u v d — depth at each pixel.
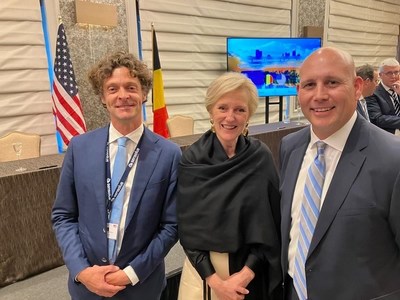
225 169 1.26
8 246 1.95
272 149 3.61
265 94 5.69
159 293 1.37
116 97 1.24
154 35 4.26
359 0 7.65
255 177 1.27
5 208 1.92
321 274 1.00
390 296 0.97
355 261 0.95
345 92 1.00
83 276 1.20
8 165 2.19
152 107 4.50
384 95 3.44
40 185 2.05
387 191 0.92
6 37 3.70
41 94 4.03
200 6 5.26
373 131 1.02
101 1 4.18
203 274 1.23
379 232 0.94
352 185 0.97
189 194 1.27
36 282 2.00
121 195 1.26
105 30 4.29
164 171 1.30
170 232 1.31
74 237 1.29
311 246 1.02
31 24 3.84
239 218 1.22
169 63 5.08
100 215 1.24
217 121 1.26
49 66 4.07
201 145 1.33
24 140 3.18
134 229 1.24
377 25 8.32
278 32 6.39
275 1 6.20
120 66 1.26
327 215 0.99
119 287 1.19
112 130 1.33
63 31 3.64
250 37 5.58
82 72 4.16
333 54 1.01
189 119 4.50
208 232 1.23
